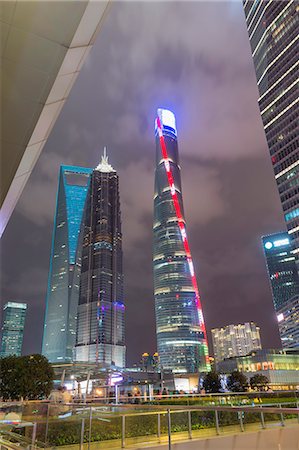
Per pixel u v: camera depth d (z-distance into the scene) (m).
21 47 7.59
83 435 14.12
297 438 17.38
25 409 16.70
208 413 16.30
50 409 15.39
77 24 7.30
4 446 13.81
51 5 6.94
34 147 9.66
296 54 160.88
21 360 64.25
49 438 14.78
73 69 8.29
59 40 7.56
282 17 172.50
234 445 15.43
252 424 17.00
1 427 15.51
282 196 154.62
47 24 7.27
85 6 6.97
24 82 8.18
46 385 62.34
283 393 27.69
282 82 166.38
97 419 14.27
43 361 64.75
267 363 160.88
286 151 157.00
